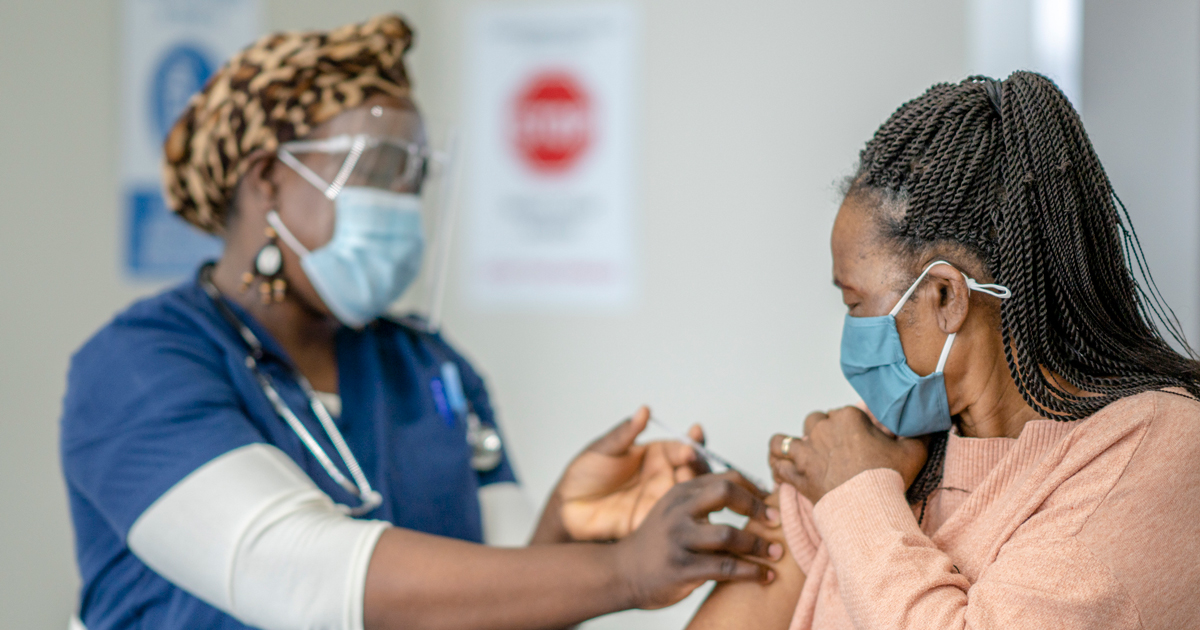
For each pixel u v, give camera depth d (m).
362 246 1.38
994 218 0.85
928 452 0.99
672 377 3.10
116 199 2.17
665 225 3.09
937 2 2.84
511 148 3.18
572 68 3.13
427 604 1.02
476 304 3.22
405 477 1.46
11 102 1.91
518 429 3.20
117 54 2.17
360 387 1.50
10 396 1.89
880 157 0.90
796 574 1.06
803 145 2.98
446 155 1.58
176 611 1.20
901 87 2.89
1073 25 2.33
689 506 1.00
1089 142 0.88
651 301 3.11
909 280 0.88
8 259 1.90
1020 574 0.78
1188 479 0.79
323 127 1.36
